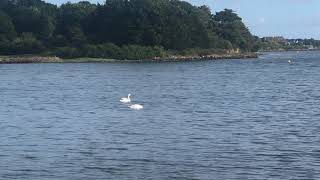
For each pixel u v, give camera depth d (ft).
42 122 189.37
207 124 181.98
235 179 113.70
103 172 119.24
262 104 240.32
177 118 197.26
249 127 174.70
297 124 180.04
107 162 127.75
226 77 431.84
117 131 169.17
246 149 140.36
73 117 202.18
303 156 132.36
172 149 141.18
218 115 204.44
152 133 165.27
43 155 134.92
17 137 159.33
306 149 139.95
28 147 144.66
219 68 574.56
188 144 147.64
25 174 117.91
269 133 163.12
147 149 141.59
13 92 311.27
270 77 428.97
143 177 115.44
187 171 119.65
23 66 640.58
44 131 169.78
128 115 206.59
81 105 241.96
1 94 298.97
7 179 114.42
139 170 120.78
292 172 118.11
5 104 248.52
